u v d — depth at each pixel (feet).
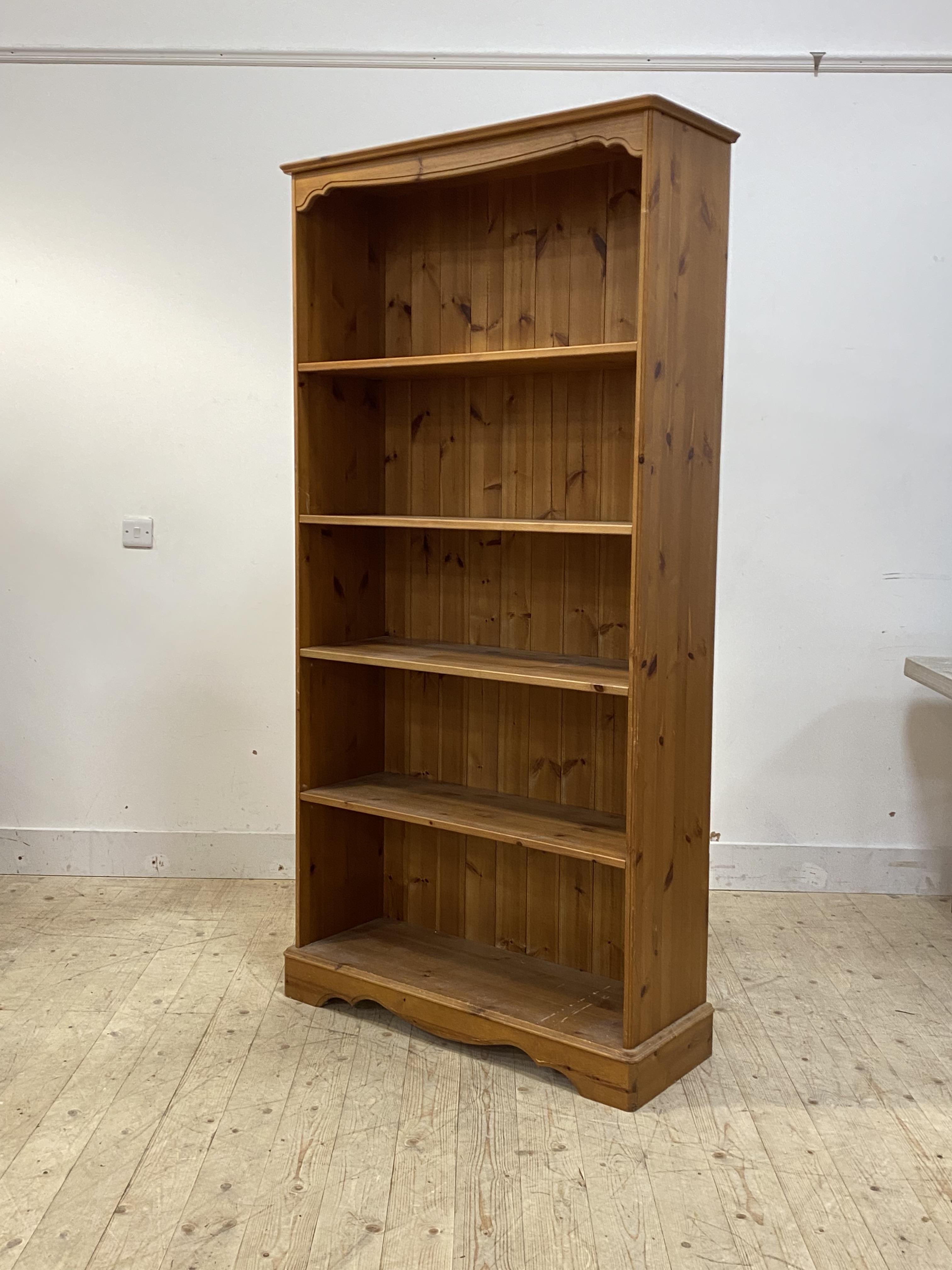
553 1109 8.47
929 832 12.86
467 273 10.03
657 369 8.03
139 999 10.18
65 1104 8.42
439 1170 7.66
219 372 12.74
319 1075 8.93
